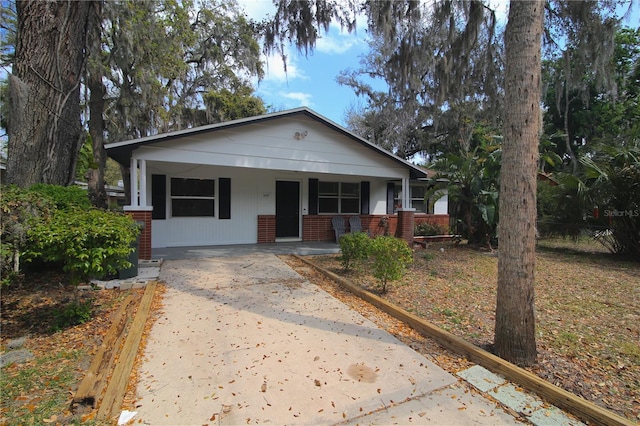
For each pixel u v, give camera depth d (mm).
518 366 3072
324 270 6637
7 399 2461
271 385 2730
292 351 3334
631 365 3158
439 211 14047
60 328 3742
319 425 2285
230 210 10117
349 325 4047
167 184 9289
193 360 3109
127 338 3436
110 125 14398
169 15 13000
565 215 10625
